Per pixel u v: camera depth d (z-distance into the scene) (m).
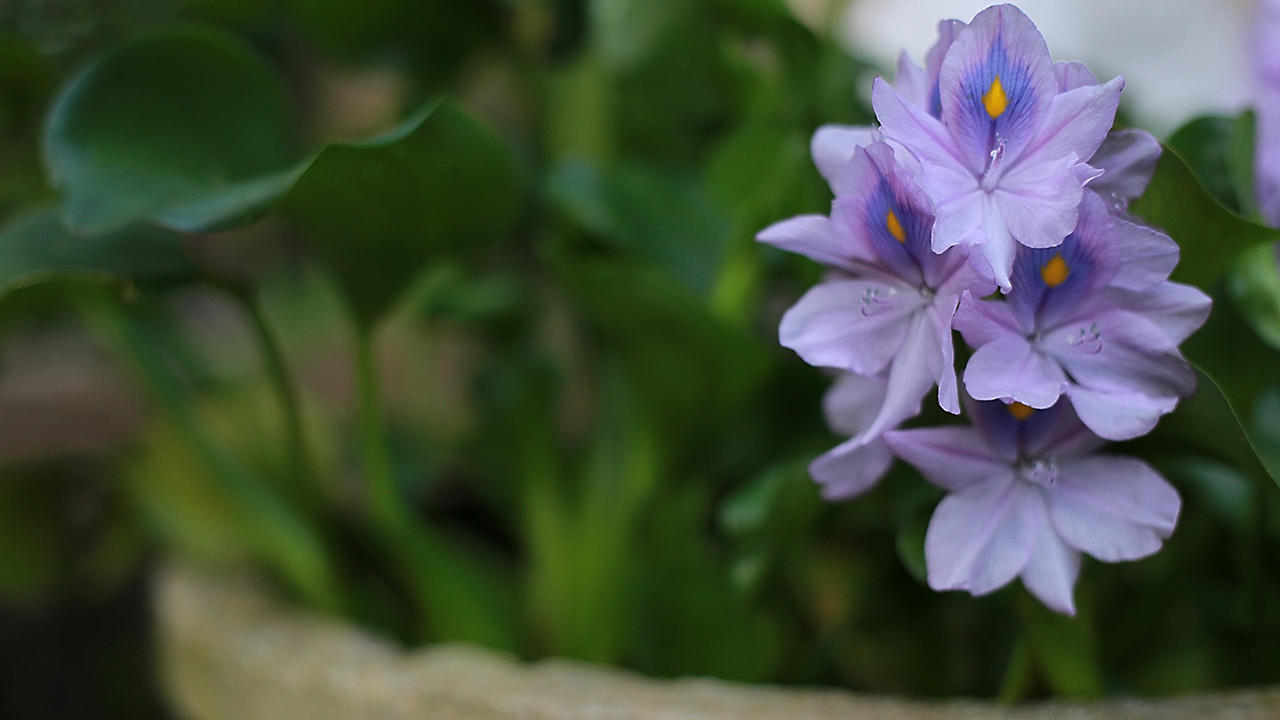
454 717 0.69
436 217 0.72
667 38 0.79
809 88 0.75
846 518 0.75
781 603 0.78
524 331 0.90
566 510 0.84
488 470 0.96
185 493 0.87
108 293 0.76
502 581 0.92
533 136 0.91
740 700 0.68
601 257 0.82
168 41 0.71
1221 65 1.24
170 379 0.78
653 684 0.69
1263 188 0.68
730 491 0.79
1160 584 0.72
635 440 0.77
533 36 0.89
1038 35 0.61
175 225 0.68
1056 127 0.61
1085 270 0.62
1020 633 0.70
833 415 0.65
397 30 0.85
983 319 0.61
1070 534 0.63
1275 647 0.72
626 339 0.74
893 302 0.63
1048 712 0.65
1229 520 0.70
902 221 0.62
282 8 0.87
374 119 1.17
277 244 1.11
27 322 0.99
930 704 0.66
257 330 0.76
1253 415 0.70
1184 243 0.64
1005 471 0.63
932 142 0.61
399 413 1.05
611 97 0.82
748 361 0.73
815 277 0.72
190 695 0.78
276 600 0.79
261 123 0.73
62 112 0.70
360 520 0.91
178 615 0.79
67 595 1.10
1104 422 0.61
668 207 0.79
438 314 0.83
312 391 1.05
